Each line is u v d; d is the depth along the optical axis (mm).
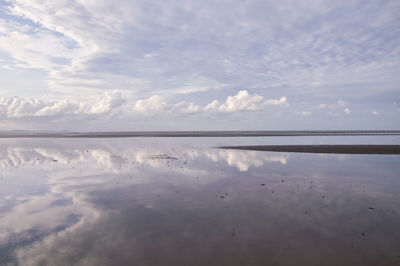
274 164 27703
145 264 8211
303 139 79562
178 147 49625
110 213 12969
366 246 9453
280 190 17234
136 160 30969
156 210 13391
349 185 18531
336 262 8359
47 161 30219
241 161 29859
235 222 11766
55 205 14250
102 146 52500
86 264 8219
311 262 8352
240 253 8922
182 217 12398
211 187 18000
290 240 9945
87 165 27234
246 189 17469
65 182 19562
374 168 25172
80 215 12719
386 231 10773
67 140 78438
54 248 9312
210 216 12531
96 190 17266
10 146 52531
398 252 9016
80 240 9953
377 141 66562
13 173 23031
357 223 11633
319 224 11523
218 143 62062
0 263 8305
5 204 14469
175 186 18297
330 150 40562
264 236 10305
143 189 17484
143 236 10289
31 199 15383
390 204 14305
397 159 31031
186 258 8594
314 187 17969
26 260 8500
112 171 23859
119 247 9375
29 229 11047
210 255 8789
